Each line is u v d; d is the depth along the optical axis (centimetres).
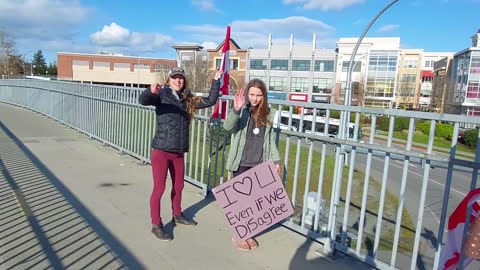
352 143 326
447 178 273
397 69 7112
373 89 7244
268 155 356
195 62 5275
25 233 358
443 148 609
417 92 7769
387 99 7162
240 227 350
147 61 8025
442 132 820
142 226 393
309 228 395
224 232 390
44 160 680
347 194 346
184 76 370
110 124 844
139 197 491
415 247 300
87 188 518
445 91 6600
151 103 352
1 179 537
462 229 222
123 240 356
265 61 7456
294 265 327
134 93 729
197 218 426
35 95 1623
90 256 320
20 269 292
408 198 918
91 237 358
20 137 930
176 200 399
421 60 8112
